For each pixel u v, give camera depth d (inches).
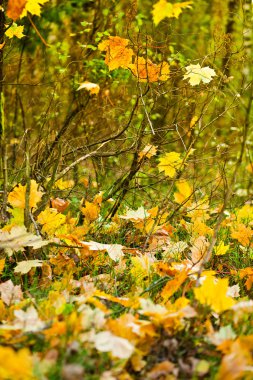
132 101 177.5
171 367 58.9
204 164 152.6
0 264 89.9
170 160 123.3
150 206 153.3
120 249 97.3
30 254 99.0
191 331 68.7
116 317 78.3
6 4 130.0
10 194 98.9
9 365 52.6
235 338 66.9
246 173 189.8
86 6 225.8
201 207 141.3
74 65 203.8
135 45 125.1
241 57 132.7
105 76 178.1
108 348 58.1
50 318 69.9
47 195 104.1
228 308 69.1
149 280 94.0
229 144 163.2
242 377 58.0
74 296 81.5
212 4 281.3
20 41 216.4
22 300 81.6
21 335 62.2
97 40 170.1
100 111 186.4
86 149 146.6
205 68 114.7
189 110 156.7
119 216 120.8
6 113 223.1
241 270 101.4
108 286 92.8
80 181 162.4
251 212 141.1
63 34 235.6
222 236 131.7
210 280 69.2
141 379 58.9
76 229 116.5
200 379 60.0
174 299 86.7
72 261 99.0
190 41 257.4
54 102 174.2
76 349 57.4
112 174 176.7
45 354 59.5
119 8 212.2
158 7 82.0
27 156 98.9
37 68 231.3
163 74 122.1
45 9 219.0
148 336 65.5
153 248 118.0
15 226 92.5
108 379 55.7
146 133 131.0
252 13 134.8
